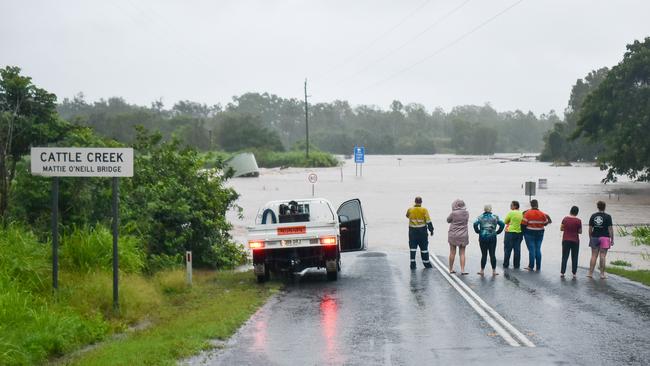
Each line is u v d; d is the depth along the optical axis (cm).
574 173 10200
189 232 1961
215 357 912
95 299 1225
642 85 6969
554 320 1141
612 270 1819
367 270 1920
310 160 13412
